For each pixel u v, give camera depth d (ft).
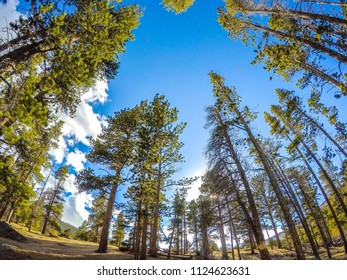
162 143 55.57
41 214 101.65
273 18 29.19
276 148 68.44
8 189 19.83
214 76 51.16
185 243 124.77
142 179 43.01
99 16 25.54
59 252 39.32
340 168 41.86
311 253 70.38
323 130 54.60
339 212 81.15
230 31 37.22
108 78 38.11
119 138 61.00
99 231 121.08
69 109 31.91
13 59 23.48
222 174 44.45
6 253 26.68
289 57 30.50
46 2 23.93
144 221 49.67
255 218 38.29
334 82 30.12
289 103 54.34
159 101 53.26
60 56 23.39
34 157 27.45
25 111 20.33
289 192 67.15
